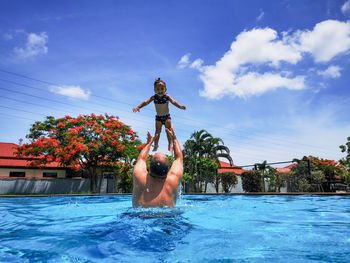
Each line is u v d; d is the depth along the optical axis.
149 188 4.88
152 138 5.60
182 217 4.39
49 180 21.06
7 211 6.24
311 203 7.93
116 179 23.62
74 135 20.75
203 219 4.36
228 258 2.34
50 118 22.30
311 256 2.38
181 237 3.12
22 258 2.40
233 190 25.72
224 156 25.03
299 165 19.75
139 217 4.25
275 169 20.81
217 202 8.02
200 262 2.24
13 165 23.50
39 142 19.98
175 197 5.08
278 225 3.88
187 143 24.75
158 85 5.47
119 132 23.03
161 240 2.99
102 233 3.35
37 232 3.49
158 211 4.68
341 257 2.34
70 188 21.70
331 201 8.77
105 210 5.74
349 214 5.25
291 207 6.62
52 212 5.71
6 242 2.96
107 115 23.55
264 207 6.57
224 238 3.07
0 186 19.42
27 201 9.84
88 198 11.52
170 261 2.29
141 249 2.66
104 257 2.42
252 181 20.56
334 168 28.05
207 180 23.97
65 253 2.54
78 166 21.80
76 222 4.23
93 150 20.08
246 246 2.73
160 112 5.62
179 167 5.25
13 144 27.91
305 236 3.17
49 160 20.06
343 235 3.21
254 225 3.87
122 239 3.03
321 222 4.20
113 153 21.67
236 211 5.54
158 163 4.73
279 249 2.61
